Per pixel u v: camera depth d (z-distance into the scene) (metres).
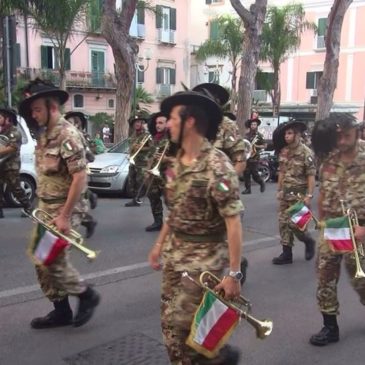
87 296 4.12
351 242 3.73
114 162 11.14
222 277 2.80
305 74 34.59
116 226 7.95
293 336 4.15
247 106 16.38
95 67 31.39
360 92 33.12
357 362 3.76
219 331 2.66
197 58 30.78
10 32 10.43
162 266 2.99
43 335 4.02
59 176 3.79
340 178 3.84
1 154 7.94
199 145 2.73
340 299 4.96
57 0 15.97
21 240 6.91
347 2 17.44
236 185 2.68
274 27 25.59
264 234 7.68
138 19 33.00
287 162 5.98
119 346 3.87
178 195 2.76
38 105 3.66
